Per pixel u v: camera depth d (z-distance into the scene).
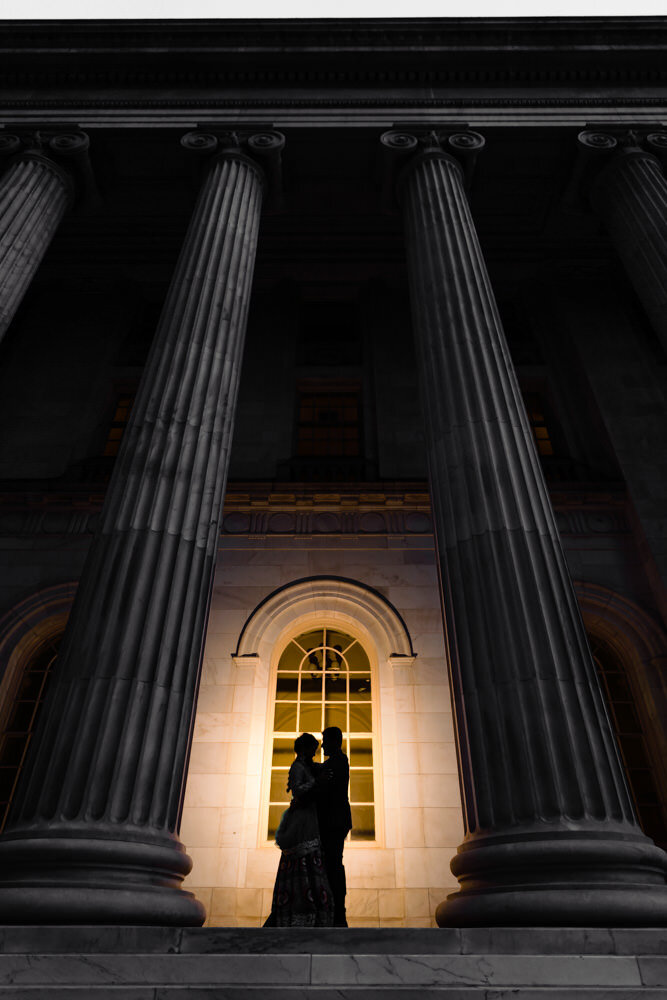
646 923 4.51
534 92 14.30
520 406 8.27
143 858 4.93
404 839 9.94
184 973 4.01
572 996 3.83
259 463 14.40
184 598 6.63
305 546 12.82
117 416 15.62
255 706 11.07
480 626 6.26
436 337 9.17
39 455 14.31
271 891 9.55
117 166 14.31
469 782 5.65
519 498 7.02
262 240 18.20
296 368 16.66
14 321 17.48
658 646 11.69
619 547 12.87
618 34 14.38
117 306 17.69
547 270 18.09
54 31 14.40
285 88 14.48
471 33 14.33
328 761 6.79
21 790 5.38
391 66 14.45
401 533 12.97
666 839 10.42
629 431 14.26
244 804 10.18
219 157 12.70
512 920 4.59
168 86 14.57
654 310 10.99
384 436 14.82
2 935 4.29
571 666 5.84
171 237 18.00
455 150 12.85
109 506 7.17
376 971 4.03
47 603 11.97
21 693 11.62
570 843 4.82
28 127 13.37
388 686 11.33
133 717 5.66
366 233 18.00
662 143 13.23
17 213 11.66
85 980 3.95
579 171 13.59
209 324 9.21
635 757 11.26
